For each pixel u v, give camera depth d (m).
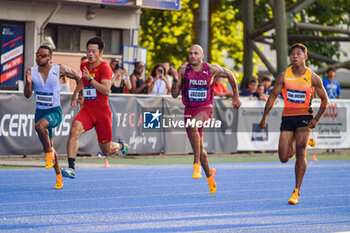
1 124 28.56
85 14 41.34
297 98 17.78
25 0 39.19
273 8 45.16
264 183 23.16
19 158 29.53
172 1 41.19
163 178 24.02
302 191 20.98
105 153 20.23
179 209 16.30
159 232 12.91
